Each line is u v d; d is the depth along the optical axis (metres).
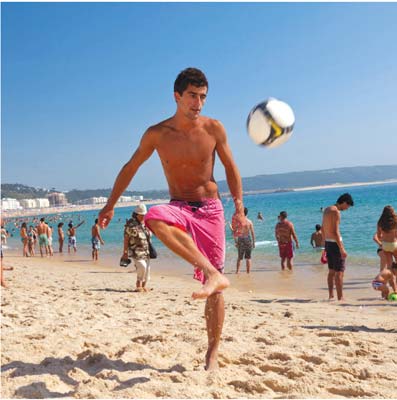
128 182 3.69
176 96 3.46
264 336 4.82
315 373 3.53
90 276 13.48
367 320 6.29
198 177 3.48
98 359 3.73
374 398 3.05
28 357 3.85
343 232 24.78
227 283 3.05
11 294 8.30
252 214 51.66
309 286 10.70
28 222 79.00
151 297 8.63
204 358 3.85
